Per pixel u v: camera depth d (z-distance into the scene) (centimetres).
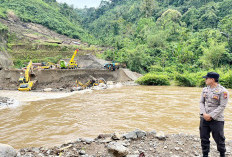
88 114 1073
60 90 2439
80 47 6900
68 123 898
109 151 413
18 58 5312
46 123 906
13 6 9312
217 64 3597
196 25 6794
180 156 398
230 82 2456
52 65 3194
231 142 520
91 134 734
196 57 4041
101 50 6669
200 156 397
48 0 12975
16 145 637
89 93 1966
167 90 2153
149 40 5225
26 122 930
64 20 10750
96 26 12800
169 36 5906
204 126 364
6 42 5947
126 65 4091
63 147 475
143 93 1906
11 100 1544
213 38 4319
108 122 904
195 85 2609
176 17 7225
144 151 428
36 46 6175
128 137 516
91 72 2995
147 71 4112
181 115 1023
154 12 9250
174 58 4184
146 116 1009
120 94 1848
